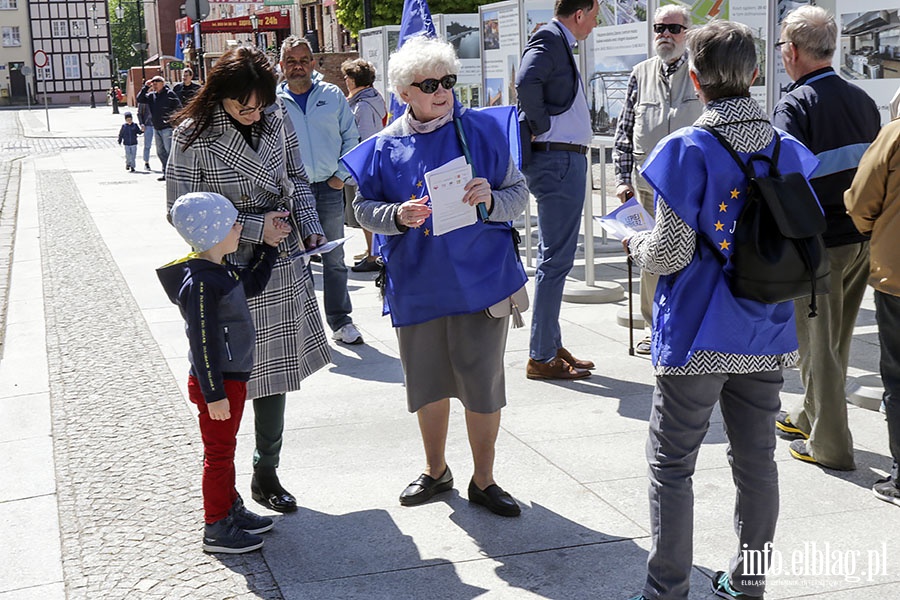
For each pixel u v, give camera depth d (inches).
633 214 144.4
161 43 3127.5
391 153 165.3
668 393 127.3
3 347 298.2
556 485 179.9
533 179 236.7
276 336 168.4
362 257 410.6
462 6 976.9
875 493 170.6
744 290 121.9
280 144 169.0
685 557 128.3
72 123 2031.3
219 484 157.2
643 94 249.6
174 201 164.1
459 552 155.9
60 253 466.9
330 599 142.6
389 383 246.4
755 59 126.0
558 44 233.3
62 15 3523.6
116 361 273.6
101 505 177.9
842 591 140.6
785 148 128.6
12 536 166.6
